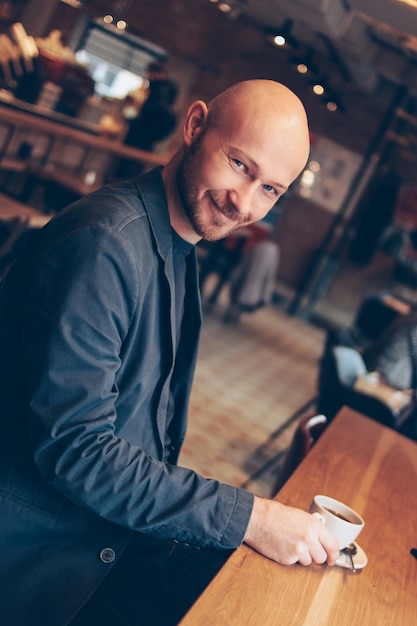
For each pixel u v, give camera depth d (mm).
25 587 1459
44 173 5379
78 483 1344
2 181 5309
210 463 4523
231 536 1434
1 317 1498
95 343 1354
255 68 12203
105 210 1426
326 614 1383
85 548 1483
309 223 12453
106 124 7887
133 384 1512
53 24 9797
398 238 12258
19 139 5348
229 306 8945
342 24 7223
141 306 1467
